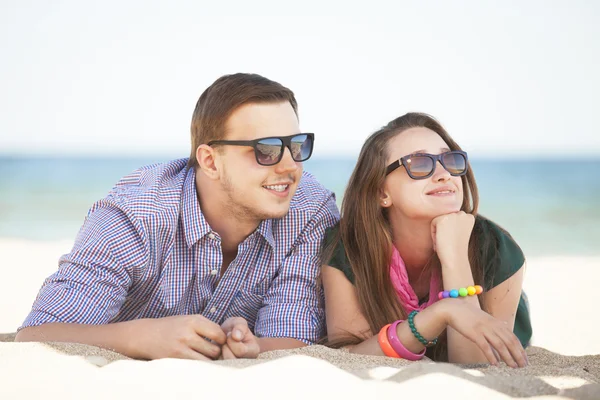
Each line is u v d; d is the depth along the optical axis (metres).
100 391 1.92
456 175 3.05
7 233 15.93
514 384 1.99
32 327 2.68
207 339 2.72
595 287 7.91
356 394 1.87
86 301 2.77
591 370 2.60
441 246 2.96
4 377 2.04
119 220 2.92
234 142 2.93
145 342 2.55
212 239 3.05
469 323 2.60
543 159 35.69
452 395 1.85
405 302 3.12
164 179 3.20
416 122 3.19
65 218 18.78
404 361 2.55
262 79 3.04
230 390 1.91
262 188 2.96
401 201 3.05
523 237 15.52
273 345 2.98
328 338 3.10
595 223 17.59
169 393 1.90
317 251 3.23
